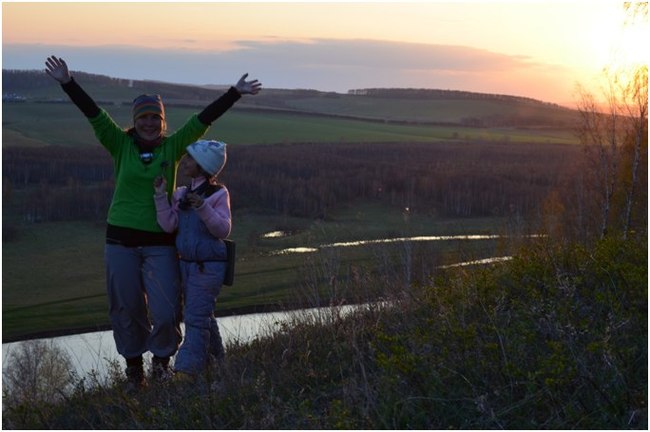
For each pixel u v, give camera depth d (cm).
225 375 511
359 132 13950
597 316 495
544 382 387
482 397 371
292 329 617
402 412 379
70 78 543
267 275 3806
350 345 526
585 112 2008
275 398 438
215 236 558
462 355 440
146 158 557
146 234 559
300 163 8119
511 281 604
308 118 16250
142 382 561
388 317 595
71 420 483
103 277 4906
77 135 10238
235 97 567
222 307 2653
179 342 580
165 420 441
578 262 610
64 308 3981
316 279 672
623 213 1717
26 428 476
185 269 565
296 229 5688
